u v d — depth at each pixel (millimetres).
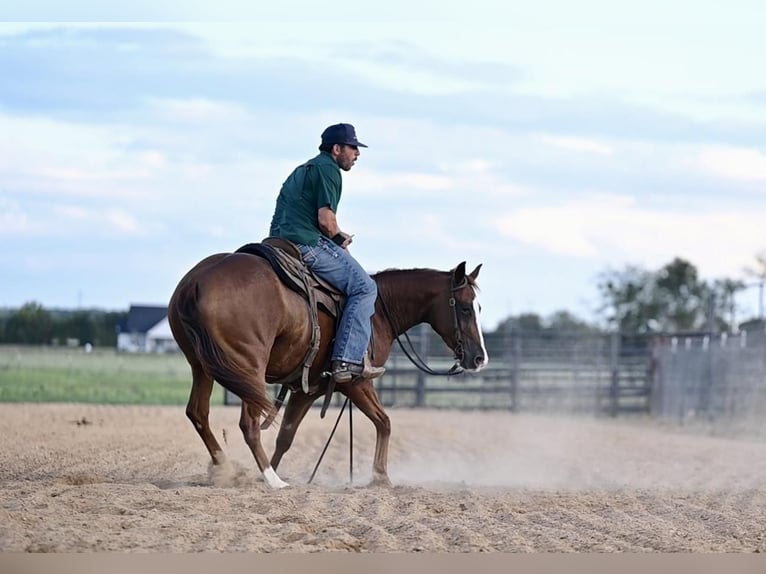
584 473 17188
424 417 33000
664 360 37094
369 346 13273
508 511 11203
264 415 11680
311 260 12609
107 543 8766
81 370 52125
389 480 13312
